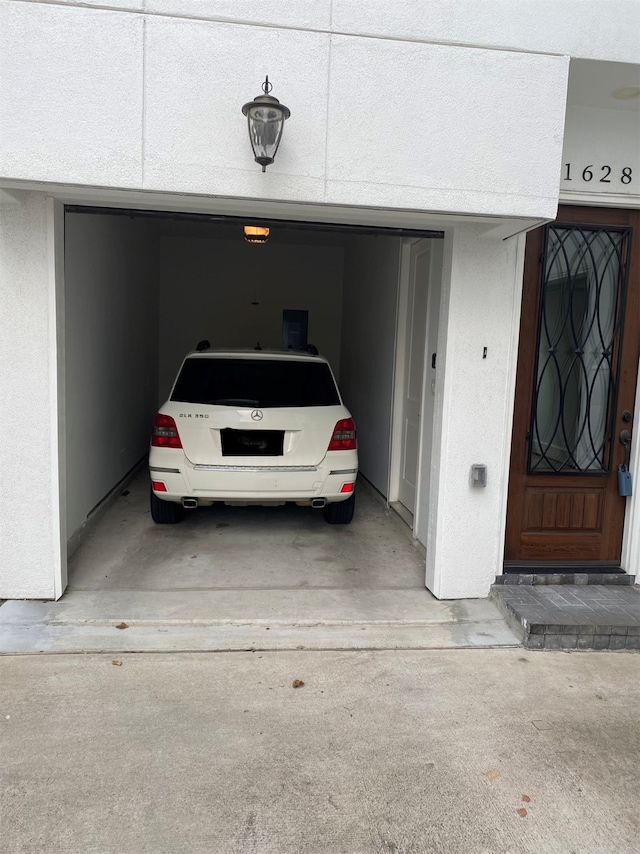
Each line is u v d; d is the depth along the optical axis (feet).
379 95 10.92
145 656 11.47
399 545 17.76
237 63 10.53
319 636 12.42
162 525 18.76
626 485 14.92
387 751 9.05
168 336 31.48
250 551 16.83
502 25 11.39
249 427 16.37
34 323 12.51
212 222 12.67
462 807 8.02
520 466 14.89
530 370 14.67
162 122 10.46
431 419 17.08
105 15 10.19
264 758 8.78
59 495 13.05
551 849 7.41
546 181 11.50
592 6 11.74
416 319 19.34
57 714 9.62
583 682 11.21
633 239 14.74
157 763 8.59
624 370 14.98
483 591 14.47
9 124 10.18
